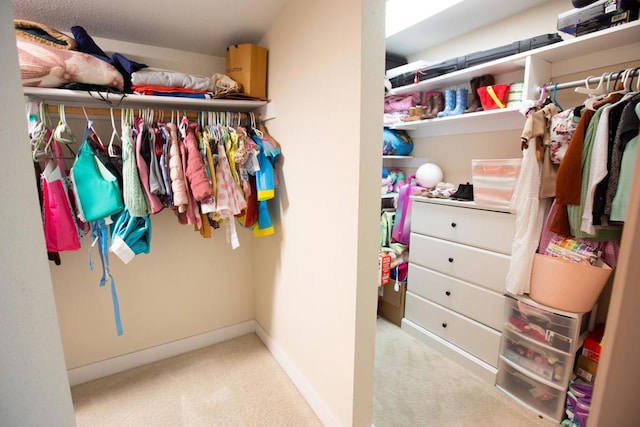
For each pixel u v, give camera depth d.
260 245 2.20
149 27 1.67
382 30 1.13
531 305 1.62
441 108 2.29
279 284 1.96
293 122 1.59
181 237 2.08
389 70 2.59
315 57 1.34
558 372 1.54
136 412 1.63
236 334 2.37
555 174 1.57
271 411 1.64
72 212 1.47
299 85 1.49
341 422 1.41
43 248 0.55
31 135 1.41
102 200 1.46
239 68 1.81
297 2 1.43
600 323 1.67
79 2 1.39
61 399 0.60
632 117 1.21
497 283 1.79
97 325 1.88
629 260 0.29
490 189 1.78
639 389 0.33
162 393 1.77
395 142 2.56
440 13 2.02
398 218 2.53
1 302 0.51
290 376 1.88
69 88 1.43
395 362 2.03
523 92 1.70
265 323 2.25
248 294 2.40
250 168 1.76
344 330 1.33
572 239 1.55
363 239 1.22
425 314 2.25
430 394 1.74
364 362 1.32
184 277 2.12
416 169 2.76
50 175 1.40
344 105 1.20
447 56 2.48
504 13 2.02
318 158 1.40
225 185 1.68
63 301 1.78
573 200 1.40
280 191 1.83
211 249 2.20
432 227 2.16
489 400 1.70
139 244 1.60
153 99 1.59
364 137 1.15
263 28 1.75
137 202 1.50
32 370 0.56
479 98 2.02
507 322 1.75
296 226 1.68
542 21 1.90
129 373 1.95
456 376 1.90
